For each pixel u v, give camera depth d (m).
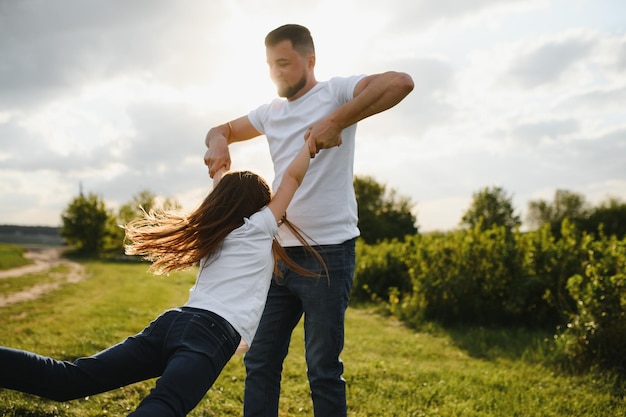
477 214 38.19
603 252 6.28
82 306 9.88
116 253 44.28
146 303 10.59
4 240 67.50
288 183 2.60
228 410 3.90
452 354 7.04
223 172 3.08
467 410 4.16
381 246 15.23
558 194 61.50
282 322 2.88
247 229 2.46
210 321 2.19
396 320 10.30
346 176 2.82
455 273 9.63
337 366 2.79
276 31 2.84
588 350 5.77
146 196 44.09
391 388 4.79
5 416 3.38
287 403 4.19
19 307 10.05
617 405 4.53
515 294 9.23
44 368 2.04
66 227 42.72
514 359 6.59
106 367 2.13
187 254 2.45
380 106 2.60
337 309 2.75
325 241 2.75
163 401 1.93
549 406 4.40
